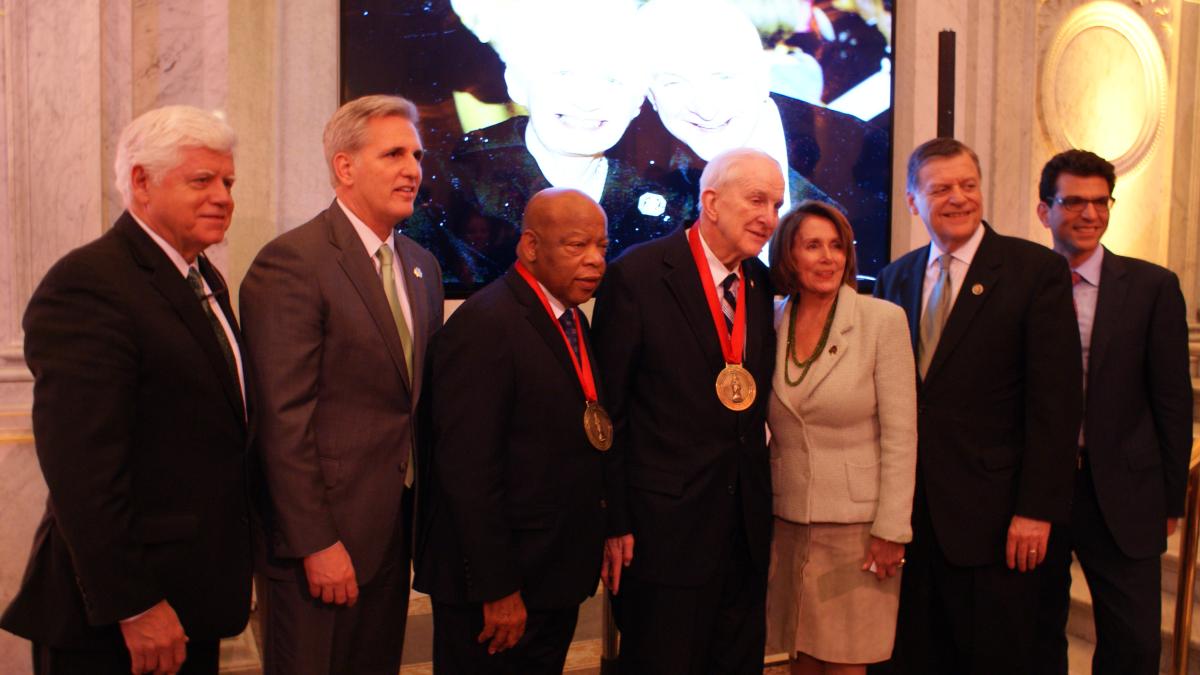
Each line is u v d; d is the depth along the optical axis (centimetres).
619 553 215
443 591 201
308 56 361
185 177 170
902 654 240
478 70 379
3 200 295
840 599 221
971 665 231
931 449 229
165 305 169
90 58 299
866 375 219
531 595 201
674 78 405
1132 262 266
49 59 296
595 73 394
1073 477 225
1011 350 228
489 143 383
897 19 436
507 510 201
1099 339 259
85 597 156
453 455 195
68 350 156
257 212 359
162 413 168
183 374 169
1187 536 264
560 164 393
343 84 366
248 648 313
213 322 183
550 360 202
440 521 204
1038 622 273
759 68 416
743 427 216
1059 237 269
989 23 440
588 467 206
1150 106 472
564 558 203
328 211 202
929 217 237
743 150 218
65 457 154
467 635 203
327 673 193
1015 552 224
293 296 190
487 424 195
